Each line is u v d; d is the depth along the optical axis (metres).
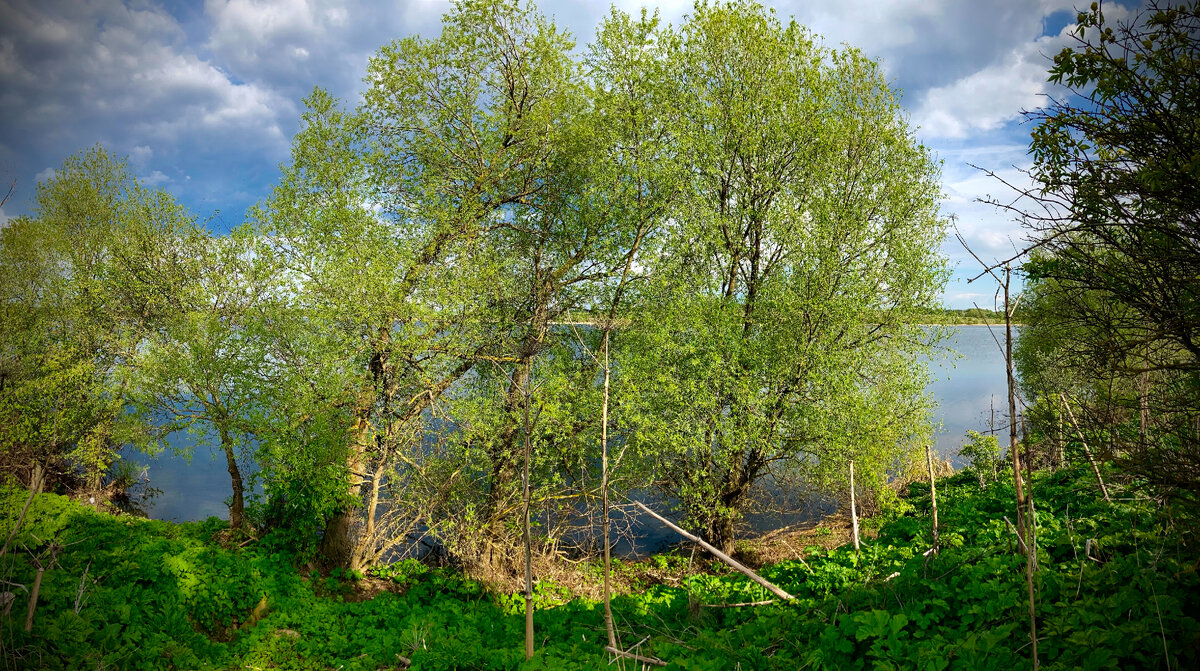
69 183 19.28
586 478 13.66
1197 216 4.13
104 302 15.92
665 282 13.05
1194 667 3.76
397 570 12.51
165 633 7.56
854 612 5.84
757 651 5.42
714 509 13.38
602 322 12.93
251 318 11.55
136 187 16.48
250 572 9.65
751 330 13.93
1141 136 4.29
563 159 13.34
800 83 13.94
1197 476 4.39
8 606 6.45
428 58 12.44
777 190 13.97
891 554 9.26
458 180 12.80
